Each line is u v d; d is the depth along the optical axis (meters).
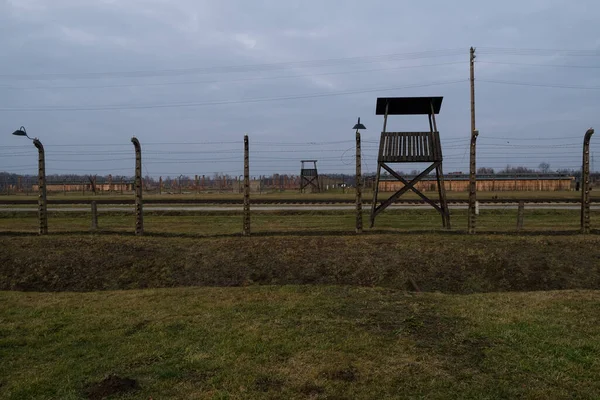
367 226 17.12
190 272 10.86
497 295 8.68
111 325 6.97
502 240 11.66
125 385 4.87
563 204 27.77
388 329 6.65
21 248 12.09
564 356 5.62
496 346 5.95
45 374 5.23
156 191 57.12
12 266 11.32
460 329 6.61
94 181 55.31
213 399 4.59
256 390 4.79
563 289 9.55
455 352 5.77
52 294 9.30
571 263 10.40
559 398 4.61
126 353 5.81
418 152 15.26
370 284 10.14
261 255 11.38
